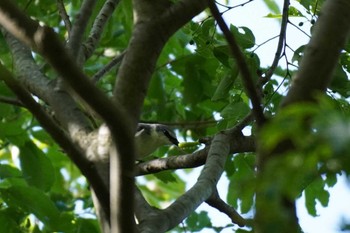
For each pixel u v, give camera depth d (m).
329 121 5.13
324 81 6.58
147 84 7.07
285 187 5.14
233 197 12.81
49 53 5.66
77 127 7.76
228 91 11.20
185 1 7.34
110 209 6.47
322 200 12.24
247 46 10.91
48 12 16.17
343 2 6.80
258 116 6.79
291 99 6.51
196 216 13.65
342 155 5.07
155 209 7.96
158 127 11.75
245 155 12.63
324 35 6.69
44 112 6.38
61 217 12.47
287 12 10.79
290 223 5.40
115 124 5.90
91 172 6.53
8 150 17.89
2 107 13.77
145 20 7.25
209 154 9.16
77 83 5.74
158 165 9.76
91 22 12.20
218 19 6.82
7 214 12.34
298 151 5.21
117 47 17.41
